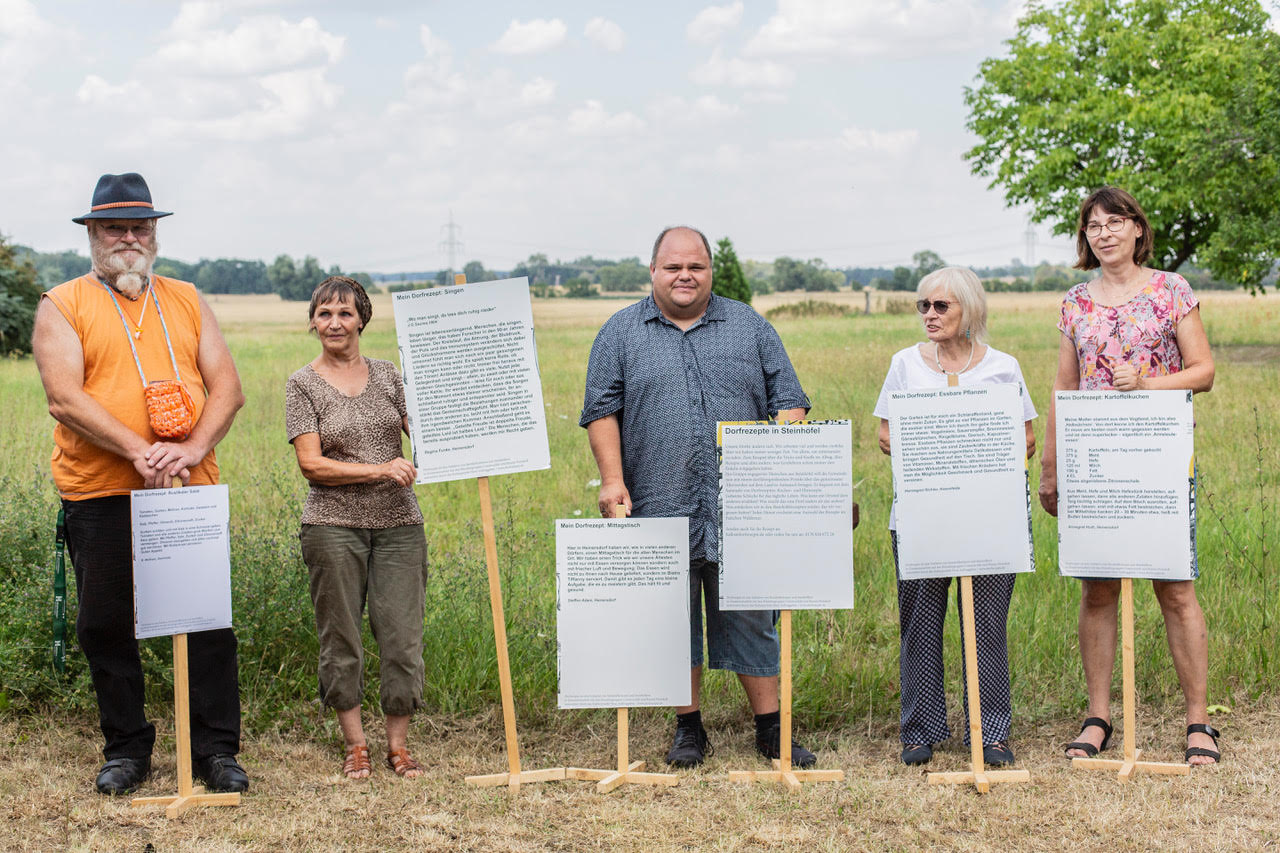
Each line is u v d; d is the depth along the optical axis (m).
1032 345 24.88
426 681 5.20
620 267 110.94
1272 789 4.00
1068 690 5.06
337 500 4.33
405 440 10.66
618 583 4.30
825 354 22.77
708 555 4.43
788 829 3.79
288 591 5.36
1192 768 4.22
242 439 11.73
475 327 4.27
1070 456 4.31
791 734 4.64
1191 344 4.34
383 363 4.64
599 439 4.52
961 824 3.81
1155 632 5.41
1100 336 4.43
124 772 4.13
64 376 3.96
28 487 7.55
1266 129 21.39
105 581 4.09
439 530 8.04
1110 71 27.41
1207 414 11.93
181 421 4.07
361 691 4.47
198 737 4.25
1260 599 5.75
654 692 4.30
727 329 4.50
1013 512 4.19
